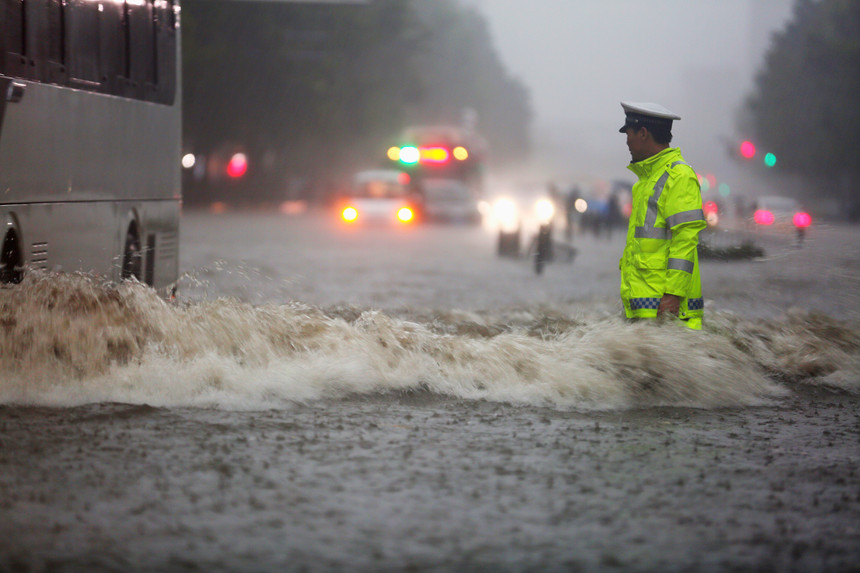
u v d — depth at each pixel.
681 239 22.59
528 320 31.31
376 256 77.50
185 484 15.73
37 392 20.83
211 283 44.97
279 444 18.23
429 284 56.09
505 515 14.55
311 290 50.56
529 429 20.02
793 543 13.64
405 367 23.22
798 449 18.94
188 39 156.38
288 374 22.17
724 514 14.81
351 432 19.34
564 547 13.31
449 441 18.86
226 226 121.50
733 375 23.06
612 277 63.78
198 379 21.58
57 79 27.28
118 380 21.28
